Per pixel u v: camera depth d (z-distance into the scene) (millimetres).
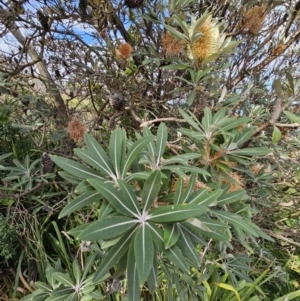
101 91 1887
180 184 763
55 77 2045
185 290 1362
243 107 1769
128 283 649
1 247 1613
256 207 1635
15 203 1727
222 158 1050
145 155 879
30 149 1838
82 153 777
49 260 1809
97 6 1530
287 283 1941
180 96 1732
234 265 1478
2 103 1882
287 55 2000
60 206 1632
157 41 1758
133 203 660
